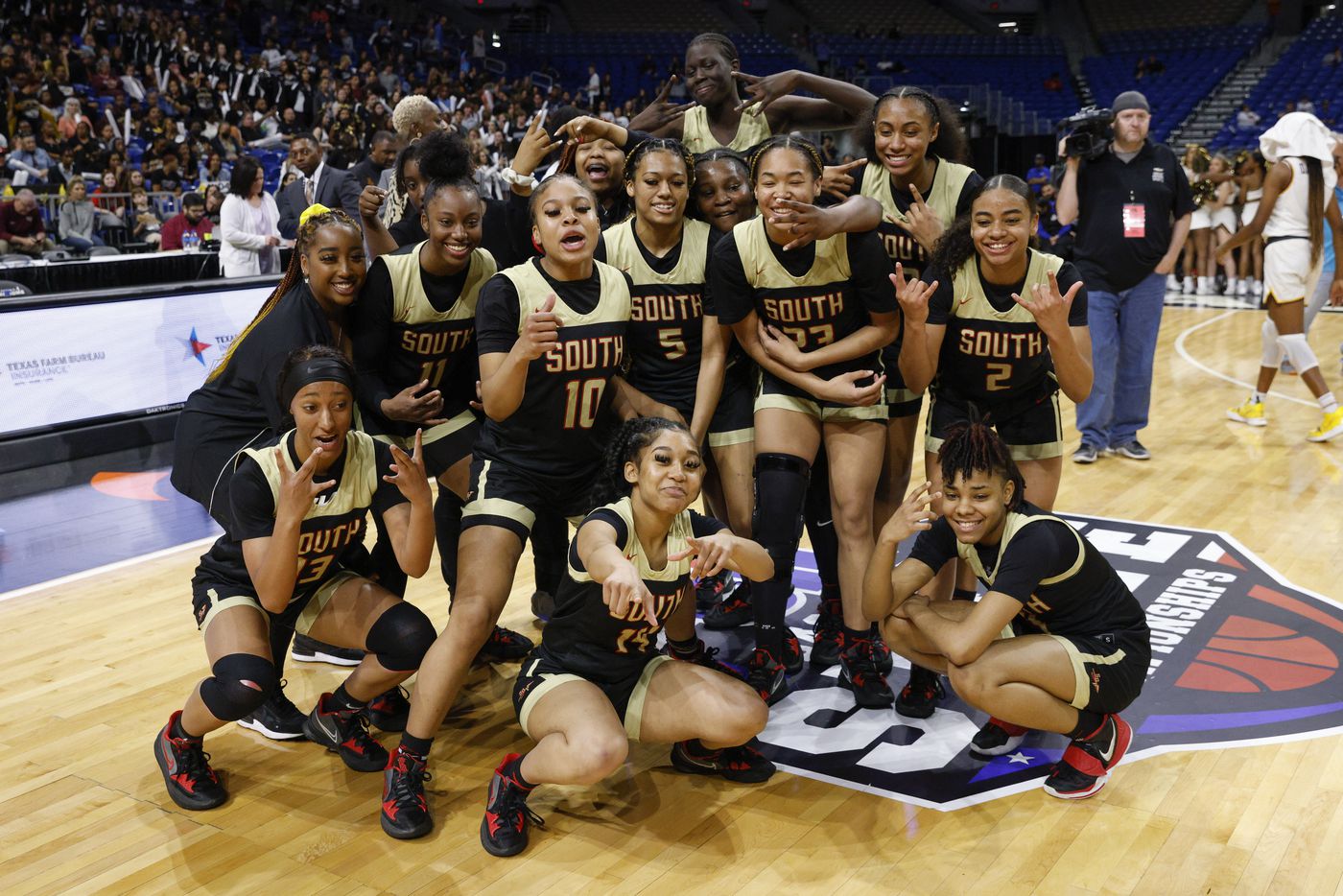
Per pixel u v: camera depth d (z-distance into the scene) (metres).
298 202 7.56
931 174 3.70
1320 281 6.56
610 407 3.24
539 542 3.83
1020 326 3.25
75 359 6.51
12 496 5.91
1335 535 4.80
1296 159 6.12
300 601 3.08
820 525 3.82
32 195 9.00
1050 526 2.85
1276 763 3.00
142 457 6.67
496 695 3.60
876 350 3.41
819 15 26.25
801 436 3.43
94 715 3.45
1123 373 6.11
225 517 3.07
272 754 3.23
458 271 3.33
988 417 3.09
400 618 2.97
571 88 21.52
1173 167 5.81
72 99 12.09
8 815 2.89
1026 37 23.91
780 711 3.41
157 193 10.91
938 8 26.31
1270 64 21.14
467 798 2.96
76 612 4.30
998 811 2.83
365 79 16.20
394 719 3.38
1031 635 2.91
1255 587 4.25
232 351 3.36
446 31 21.20
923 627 2.95
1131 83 21.55
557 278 3.04
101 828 2.83
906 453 3.73
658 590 2.80
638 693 2.87
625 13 25.39
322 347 2.79
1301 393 7.63
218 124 13.72
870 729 3.28
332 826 2.83
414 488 2.75
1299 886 2.48
